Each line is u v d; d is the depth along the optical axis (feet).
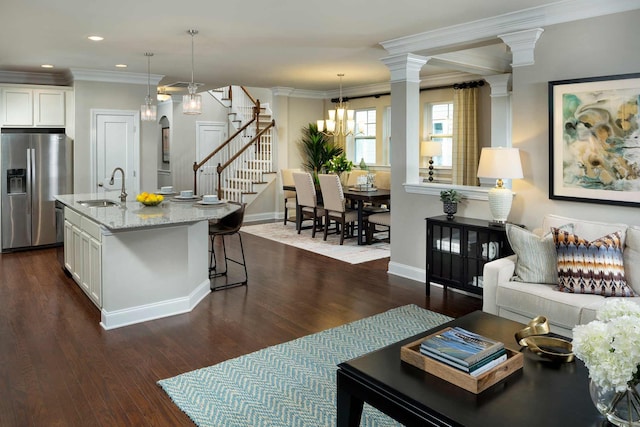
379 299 15.37
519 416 5.82
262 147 32.04
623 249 11.09
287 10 13.44
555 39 12.96
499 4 12.76
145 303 13.46
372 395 6.69
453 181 25.43
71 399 9.18
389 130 29.73
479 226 13.98
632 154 11.64
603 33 12.05
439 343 7.10
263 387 9.65
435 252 15.42
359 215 23.29
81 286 15.72
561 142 12.90
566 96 12.71
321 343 11.87
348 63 21.79
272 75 25.46
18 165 22.12
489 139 24.34
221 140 38.93
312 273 18.51
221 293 15.98
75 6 13.12
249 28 15.43
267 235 26.11
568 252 10.98
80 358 11.00
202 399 9.16
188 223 13.99
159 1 12.68
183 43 17.66
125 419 8.51
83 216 14.96
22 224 22.43
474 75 24.53
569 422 5.70
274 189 31.99
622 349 4.99
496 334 8.38
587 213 12.64
